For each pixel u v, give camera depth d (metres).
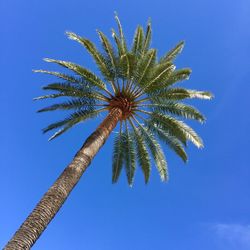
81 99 17.47
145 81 17.03
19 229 10.45
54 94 17.17
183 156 18.75
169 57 19.61
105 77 17.52
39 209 11.15
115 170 20.17
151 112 18.20
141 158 19.69
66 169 13.02
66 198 12.21
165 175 19.58
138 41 19.08
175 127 17.89
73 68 16.72
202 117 17.58
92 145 14.52
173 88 17.25
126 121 19.27
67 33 17.00
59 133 17.84
